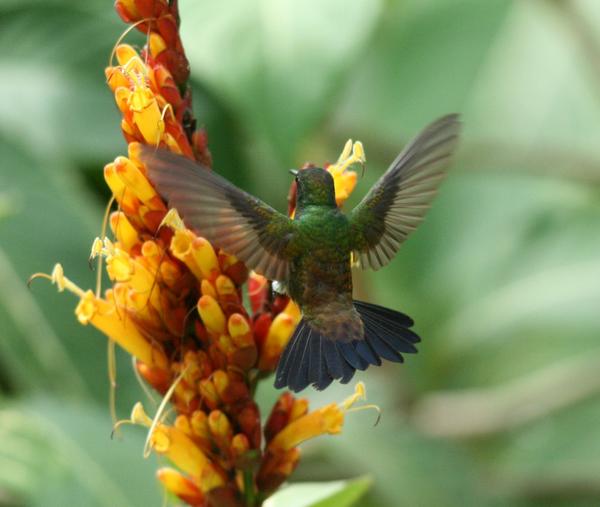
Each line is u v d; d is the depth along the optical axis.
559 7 11.49
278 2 8.73
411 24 13.48
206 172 5.10
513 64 13.74
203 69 8.63
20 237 8.65
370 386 11.03
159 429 5.67
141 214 5.49
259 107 8.52
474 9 13.73
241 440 5.61
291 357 5.43
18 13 9.71
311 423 5.81
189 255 5.49
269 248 5.55
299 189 5.84
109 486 7.13
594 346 13.09
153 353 5.73
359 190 11.76
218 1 8.82
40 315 8.41
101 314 5.66
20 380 8.27
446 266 13.23
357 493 6.63
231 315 5.53
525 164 11.41
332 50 8.56
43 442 7.26
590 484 11.27
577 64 13.76
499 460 12.21
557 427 12.23
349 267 5.73
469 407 11.18
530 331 13.17
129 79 5.37
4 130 9.16
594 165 11.50
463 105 13.58
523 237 13.38
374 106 13.01
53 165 9.09
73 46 9.64
